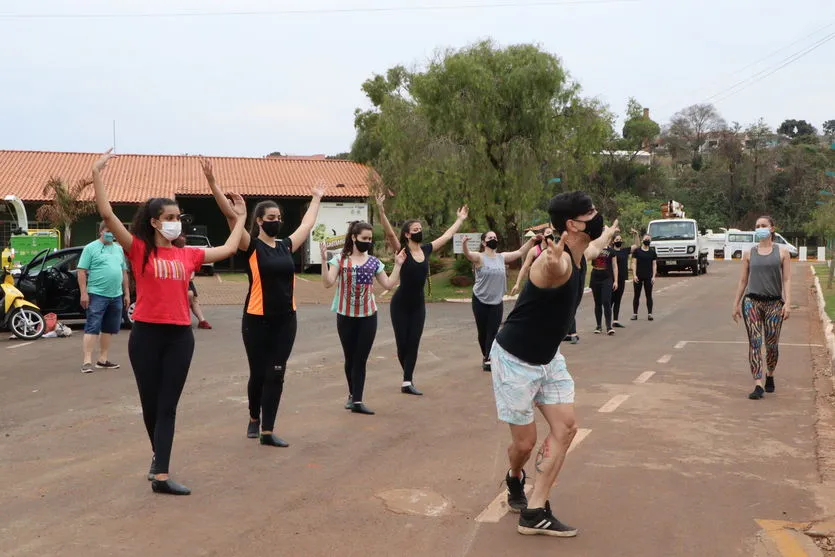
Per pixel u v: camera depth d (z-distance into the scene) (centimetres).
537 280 439
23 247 1964
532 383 454
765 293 866
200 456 621
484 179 2739
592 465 602
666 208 3997
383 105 2975
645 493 536
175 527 465
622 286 1562
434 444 665
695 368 1071
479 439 682
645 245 1698
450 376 1008
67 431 701
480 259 1016
